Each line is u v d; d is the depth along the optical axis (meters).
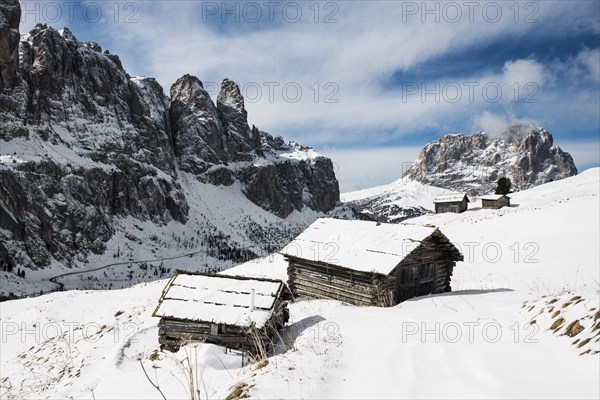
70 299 39.94
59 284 100.12
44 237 117.44
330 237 27.36
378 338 14.09
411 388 9.69
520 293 21.55
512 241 44.94
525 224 50.03
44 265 111.56
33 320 34.72
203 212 198.12
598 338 10.18
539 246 40.78
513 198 110.19
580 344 10.51
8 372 23.89
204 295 18.08
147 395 13.07
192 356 15.51
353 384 10.41
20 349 29.09
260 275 44.19
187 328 17.30
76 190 133.00
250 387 10.32
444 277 27.86
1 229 107.50
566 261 32.88
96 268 121.50
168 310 17.52
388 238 25.48
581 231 42.56
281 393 9.83
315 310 20.55
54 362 21.80
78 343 23.70
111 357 17.02
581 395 8.09
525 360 10.53
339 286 25.14
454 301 20.48
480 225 54.31
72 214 126.94
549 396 8.31
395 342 13.43
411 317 16.94
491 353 11.35
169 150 198.88
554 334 11.95
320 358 12.27
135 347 18.45
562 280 26.84
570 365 9.65
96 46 194.25
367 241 25.73
